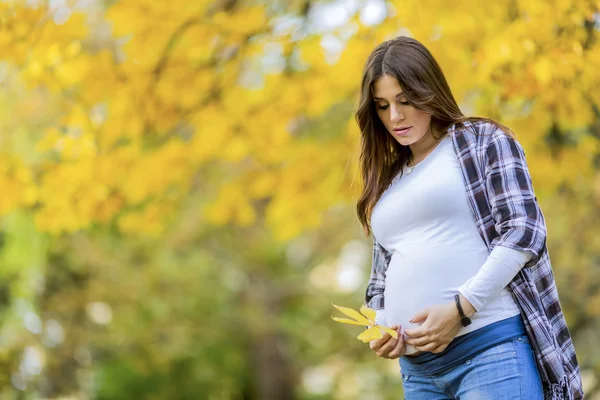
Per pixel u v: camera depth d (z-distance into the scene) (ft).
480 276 14.85
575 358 16.14
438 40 26.55
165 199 38.34
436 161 16.16
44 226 34.68
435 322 15.01
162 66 31.07
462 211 15.71
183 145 34.01
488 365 15.19
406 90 16.02
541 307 15.43
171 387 86.74
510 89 26.17
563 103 26.71
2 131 41.65
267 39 31.24
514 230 14.88
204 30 30.37
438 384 16.03
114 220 63.21
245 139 33.35
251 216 38.29
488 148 15.66
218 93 32.89
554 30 24.88
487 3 25.73
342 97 32.27
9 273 55.93
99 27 38.73
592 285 43.98
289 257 103.40
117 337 67.10
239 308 86.99
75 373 61.98
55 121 41.45
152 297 71.26
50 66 29.12
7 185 33.27
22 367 55.26
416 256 15.96
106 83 30.71
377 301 17.76
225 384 94.32
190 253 81.00
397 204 16.34
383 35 27.68
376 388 89.35
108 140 32.40
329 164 35.73
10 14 28.12
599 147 30.71
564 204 43.06
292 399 102.94
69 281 64.64
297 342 100.48
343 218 83.35
